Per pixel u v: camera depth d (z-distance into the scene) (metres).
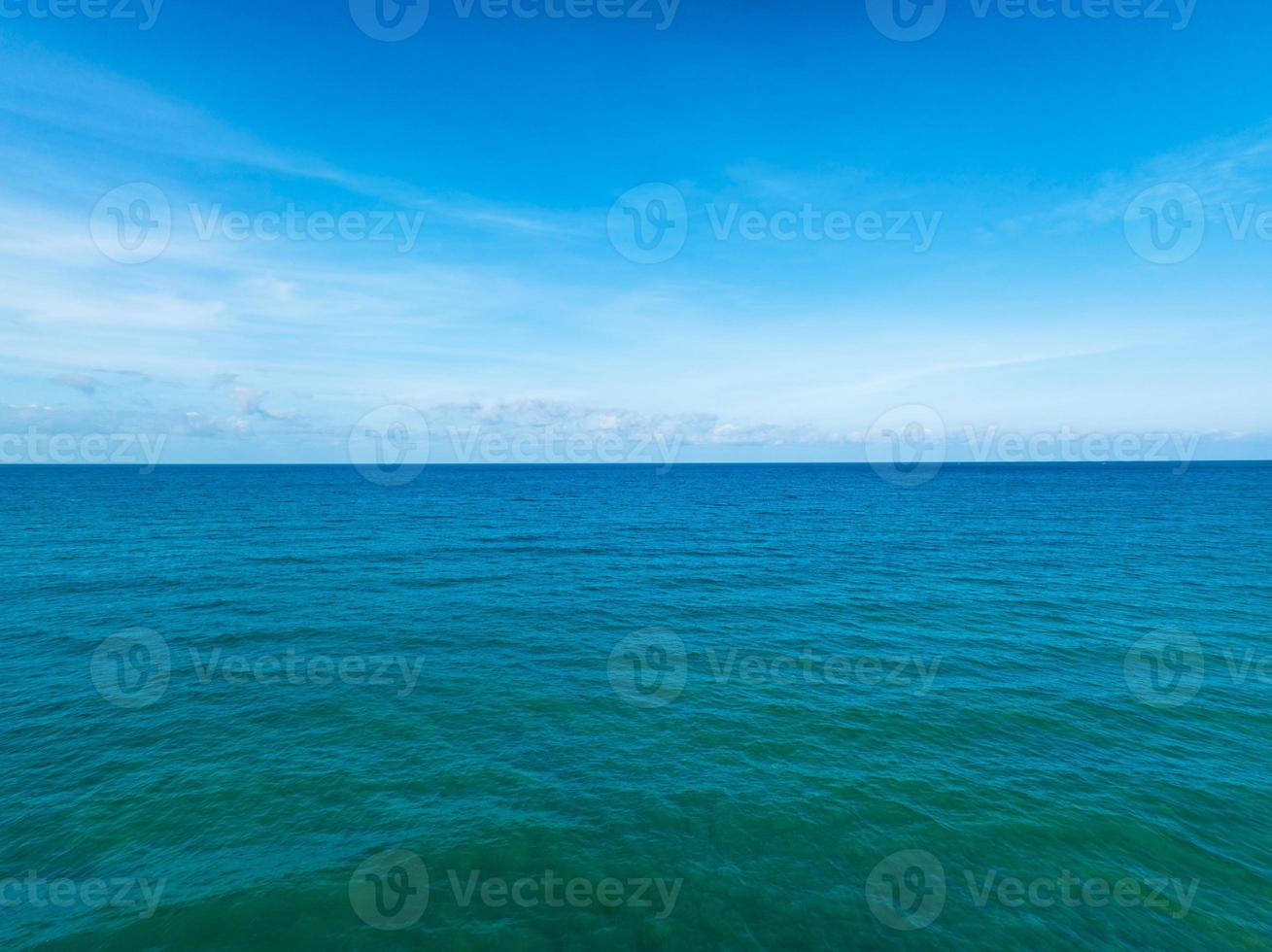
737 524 61.78
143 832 11.93
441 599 30.11
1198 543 46.38
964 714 17.61
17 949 9.22
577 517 68.31
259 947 9.31
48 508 66.69
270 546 44.47
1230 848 11.76
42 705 17.64
